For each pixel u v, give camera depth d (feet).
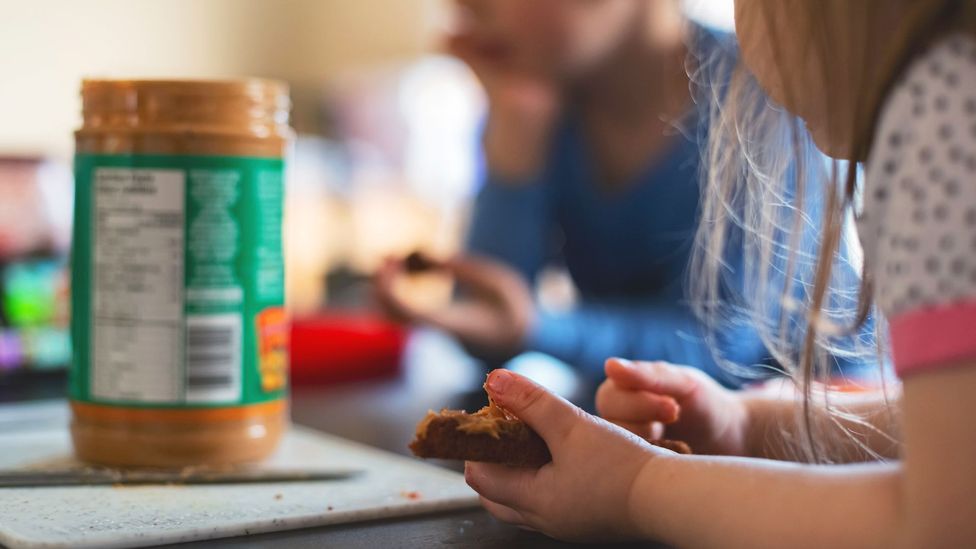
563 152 5.40
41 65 6.36
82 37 6.52
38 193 3.58
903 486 1.71
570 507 1.94
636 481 1.90
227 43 7.23
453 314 4.42
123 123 2.32
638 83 5.12
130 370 2.31
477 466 2.03
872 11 1.88
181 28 6.98
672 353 4.35
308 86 7.63
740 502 1.81
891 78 1.79
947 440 1.68
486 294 4.59
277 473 2.30
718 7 3.03
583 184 5.32
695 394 2.35
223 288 2.33
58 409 2.93
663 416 2.29
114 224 2.31
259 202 2.37
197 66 7.09
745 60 2.09
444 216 6.97
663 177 5.03
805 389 2.26
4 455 2.44
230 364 2.34
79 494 2.17
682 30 3.60
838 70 1.93
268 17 7.43
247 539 2.00
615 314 4.66
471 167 6.77
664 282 5.01
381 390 3.57
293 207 6.05
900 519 1.69
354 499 2.17
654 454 1.93
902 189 1.75
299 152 6.53
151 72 6.86
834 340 2.65
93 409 2.33
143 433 2.31
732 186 2.58
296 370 3.63
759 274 2.70
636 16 5.02
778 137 2.43
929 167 1.73
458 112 7.32
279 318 2.42
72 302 2.37
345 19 7.82
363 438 2.77
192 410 2.31
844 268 2.37
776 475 1.82
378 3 7.98
